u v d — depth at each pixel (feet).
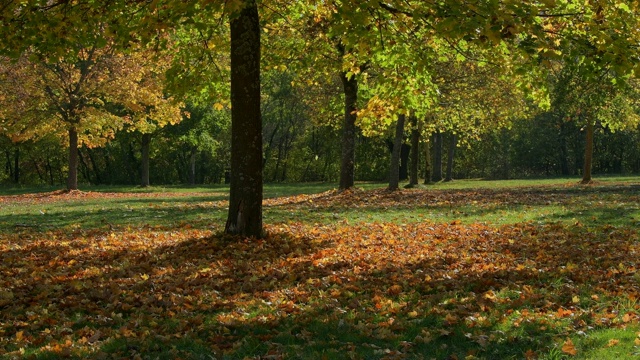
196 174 229.04
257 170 39.83
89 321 23.18
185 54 44.11
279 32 50.98
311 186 149.59
